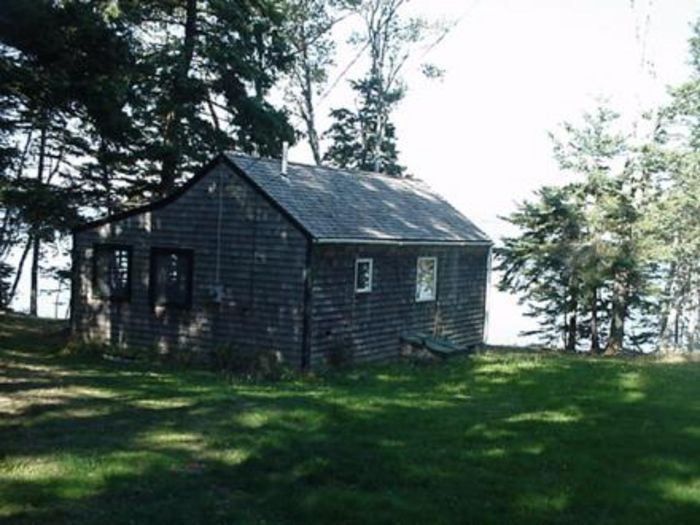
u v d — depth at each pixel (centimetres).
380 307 1839
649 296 2548
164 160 2262
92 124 2105
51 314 3669
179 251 1789
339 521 668
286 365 1623
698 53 2681
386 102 3666
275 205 1636
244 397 1215
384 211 1964
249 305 1686
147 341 1838
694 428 1005
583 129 2594
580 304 2527
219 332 1730
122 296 1873
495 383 1416
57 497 709
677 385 1377
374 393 1291
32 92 1884
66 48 1791
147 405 1141
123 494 724
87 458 830
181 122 2284
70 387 1302
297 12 3303
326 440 933
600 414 1098
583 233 2555
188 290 1775
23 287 3897
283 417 1058
